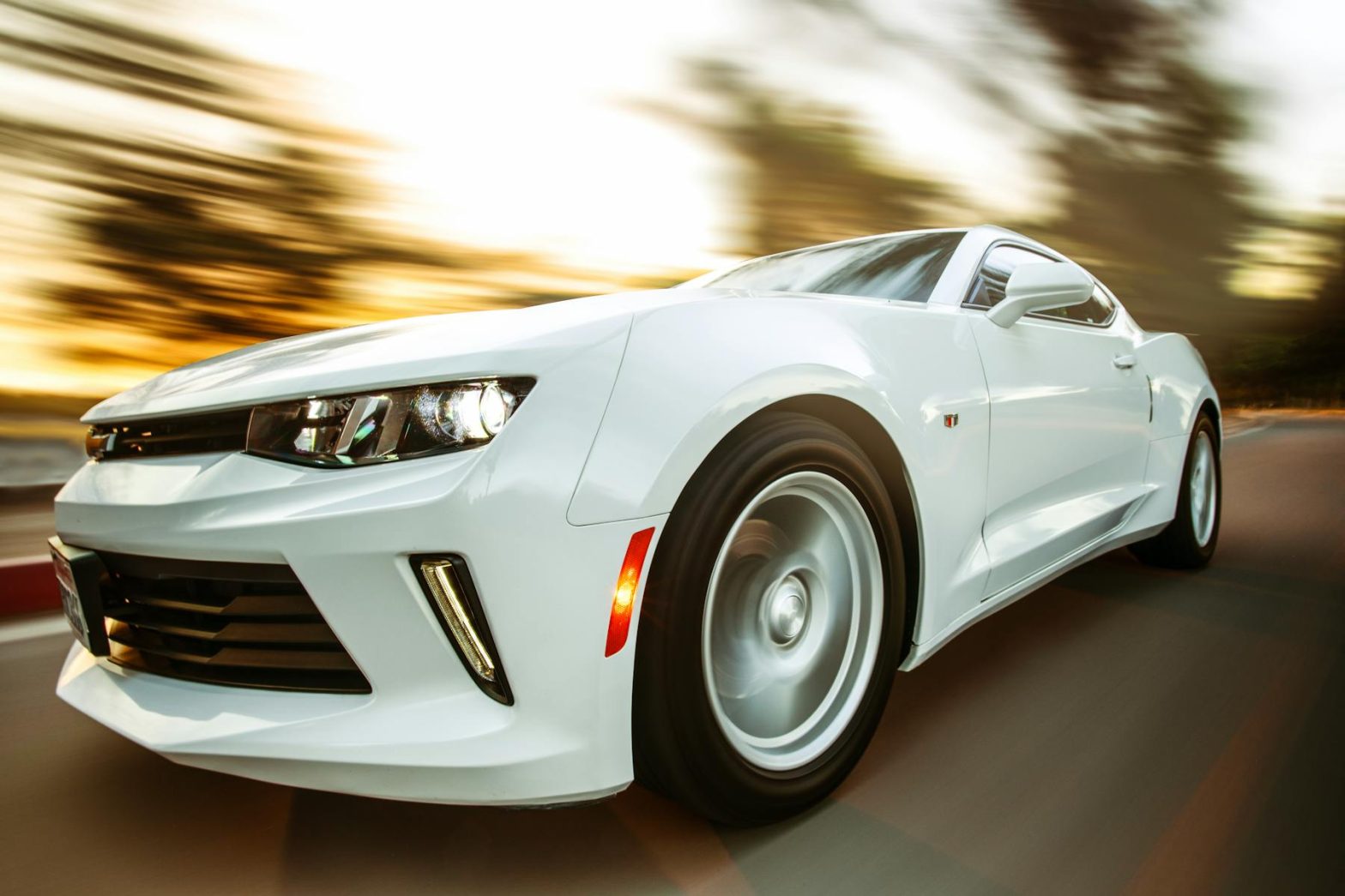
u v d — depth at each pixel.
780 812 1.39
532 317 1.41
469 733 1.12
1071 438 2.19
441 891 1.25
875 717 1.56
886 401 1.54
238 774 1.21
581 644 1.14
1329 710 1.88
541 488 1.12
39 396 5.50
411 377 1.15
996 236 2.30
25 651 2.45
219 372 1.47
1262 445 8.45
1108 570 3.16
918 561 1.64
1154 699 1.95
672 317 1.33
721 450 1.30
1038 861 1.31
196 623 1.33
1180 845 1.35
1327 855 1.32
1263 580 3.00
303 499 1.14
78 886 1.29
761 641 1.43
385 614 1.13
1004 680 2.06
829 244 2.50
